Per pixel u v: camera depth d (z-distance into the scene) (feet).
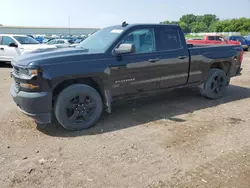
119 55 14.92
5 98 21.11
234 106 18.95
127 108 18.37
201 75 19.31
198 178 9.64
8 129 14.33
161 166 10.51
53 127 14.67
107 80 14.66
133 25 15.89
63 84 14.12
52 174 9.91
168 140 12.96
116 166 10.51
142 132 14.01
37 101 12.82
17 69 13.73
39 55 13.70
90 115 14.58
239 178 9.61
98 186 9.19
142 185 9.25
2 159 11.03
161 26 17.03
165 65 16.92
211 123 15.35
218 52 19.89
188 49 18.13
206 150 11.88
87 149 12.00
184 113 17.26
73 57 13.60
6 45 40.55
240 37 82.79
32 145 12.41
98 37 16.75
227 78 21.17
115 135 13.61
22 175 9.83
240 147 12.19
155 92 17.28
